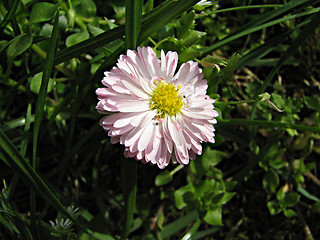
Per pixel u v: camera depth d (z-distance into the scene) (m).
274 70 0.10
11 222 0.09
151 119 0.08
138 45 0.08
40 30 0.10
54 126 0.11
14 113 0.12
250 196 0.13
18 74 0.11
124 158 0.09
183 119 0.08
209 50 0.10
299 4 0.09
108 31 0.08
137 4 0.07
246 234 0.12
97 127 0.09
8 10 0.09
